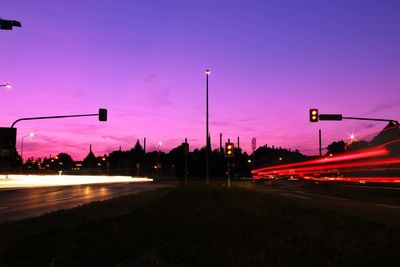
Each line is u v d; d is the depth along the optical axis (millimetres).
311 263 8430
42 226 13500
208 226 13461
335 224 14328
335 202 29297
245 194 31484
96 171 160625
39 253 9258
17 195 38969
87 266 8391
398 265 8391
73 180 83875
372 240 11148
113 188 54344
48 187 58625
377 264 8438
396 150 52219
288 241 10844
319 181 70875
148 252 9602
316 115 46031
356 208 24328
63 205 26781
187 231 12398
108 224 13836
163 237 11398
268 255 9109
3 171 98875
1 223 14781
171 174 144625
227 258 8711
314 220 15375
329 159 79250
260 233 12062
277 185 64625
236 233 12055
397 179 51688
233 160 106438
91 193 41719
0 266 8242
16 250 9523
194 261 8508
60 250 9555
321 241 10867
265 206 21391
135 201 24766
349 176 65750
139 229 12797
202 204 22031
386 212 21859
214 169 111375
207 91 55969
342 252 9508
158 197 27984
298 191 45969
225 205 21609
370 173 57656
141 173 152750
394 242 10906
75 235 11570
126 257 9109
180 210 18609
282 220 15273
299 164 110312
